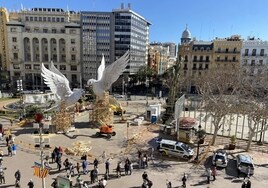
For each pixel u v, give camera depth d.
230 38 95.12
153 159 32.69
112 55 112.88
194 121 42.50
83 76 113.19
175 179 27.33
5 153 33.16
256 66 71.19
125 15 110.69
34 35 107.56
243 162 28.92
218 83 49.25
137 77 110.94
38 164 22.69
